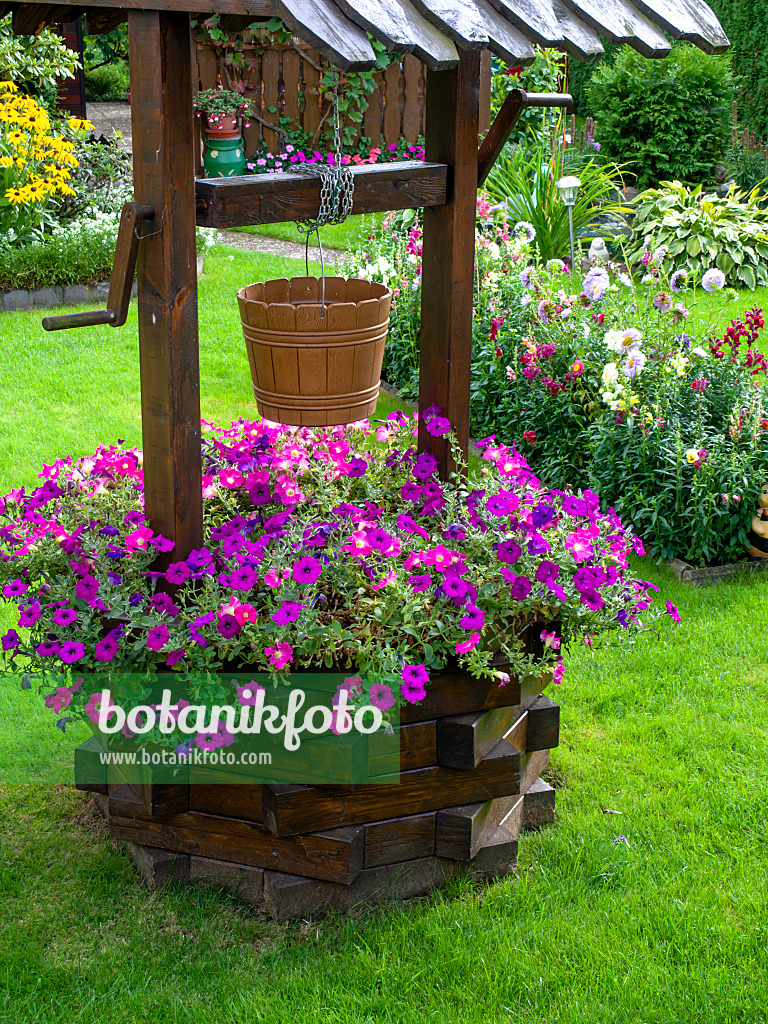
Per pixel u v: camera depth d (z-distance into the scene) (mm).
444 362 2701
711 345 4758
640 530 4426
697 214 8484
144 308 2188
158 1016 2160
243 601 2363
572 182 6109
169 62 2002
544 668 2467
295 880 2393
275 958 2303
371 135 11242
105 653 2217
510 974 2252
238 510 2973
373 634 2367
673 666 3559
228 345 6512
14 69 8742
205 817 2428
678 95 9695
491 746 2504
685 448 4348
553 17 2150
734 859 2652
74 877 2568
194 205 2133
